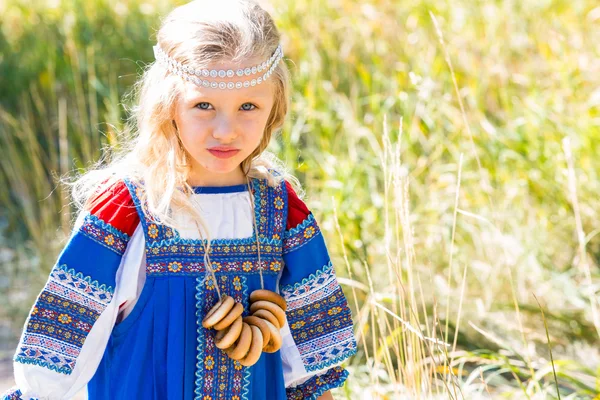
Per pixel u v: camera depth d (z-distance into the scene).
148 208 2.18
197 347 2.17
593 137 4.96
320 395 2.39
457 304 4.41
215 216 2.23
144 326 2.17
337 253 4.43
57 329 2.12
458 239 4.80
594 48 5.78
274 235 2.30
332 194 4.64
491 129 5.12
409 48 6.02
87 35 6.86
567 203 4.87
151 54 6.81
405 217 2.99
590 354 4.05
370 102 5.57
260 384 2.25
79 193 2.33
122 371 2.18
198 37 2.11
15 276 5.20
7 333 4.64
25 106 6.07
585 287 4.41
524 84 5.61
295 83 5.73
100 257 2.15
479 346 4.14
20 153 6.08
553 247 4.77
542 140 5.07
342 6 6.63
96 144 5.85
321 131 5.33
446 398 3.29
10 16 7.46
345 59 6.07
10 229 5.74
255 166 2.35
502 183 5.01
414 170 5.17
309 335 2.36
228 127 2.10
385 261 4.57
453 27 6.17
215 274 2.21
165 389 2.16
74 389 2.14
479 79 5.62
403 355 3.36
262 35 2.16
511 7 6.20
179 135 2.17
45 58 6.70
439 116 5.35
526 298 4.47
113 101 5.49
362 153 5.23
